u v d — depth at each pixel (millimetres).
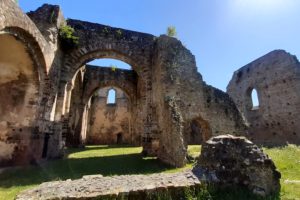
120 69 21578
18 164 8727
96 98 28297
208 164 4352
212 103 12164
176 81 11219
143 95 13469
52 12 11039
